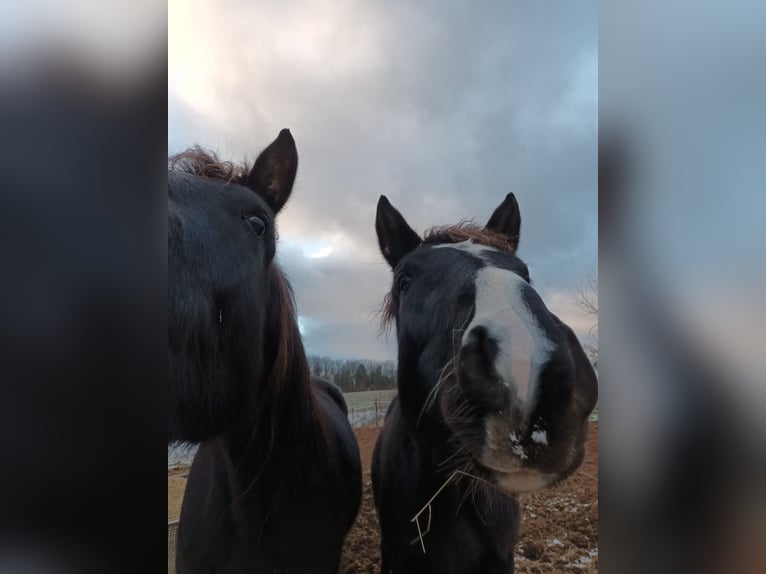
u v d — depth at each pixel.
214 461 1.13
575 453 1.00
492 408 0.98
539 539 1.18
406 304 1.09
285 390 1.12
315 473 1.15
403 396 1.11
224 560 1.13
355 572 1.27
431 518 1.16
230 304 0.97
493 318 0.98
